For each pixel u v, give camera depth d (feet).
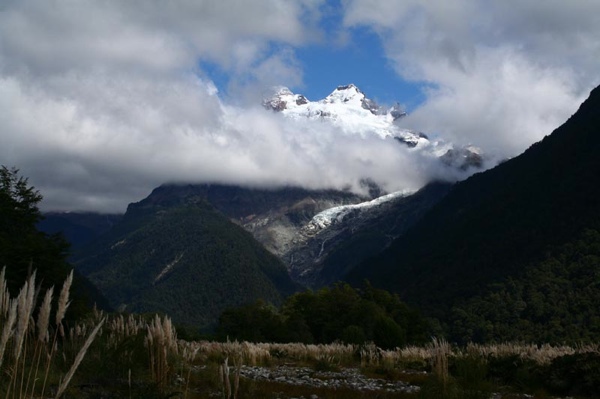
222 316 199.72
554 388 57.62
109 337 45.14
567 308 203.82
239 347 86.99
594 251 230.27
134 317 52.95
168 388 34.96
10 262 63.77
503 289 245.45
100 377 35.76
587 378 55.52
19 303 13.05
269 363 83.66
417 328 216.13
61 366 34.42
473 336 222.89
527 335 200.64
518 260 270.26
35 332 19.92
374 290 232.73
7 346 22.15
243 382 44.73
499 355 69.87
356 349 98.78
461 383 46.73
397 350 102.99
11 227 112.98
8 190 120.98
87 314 64.54
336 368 77.71
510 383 60.49
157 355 37.83
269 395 43.16
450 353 72.95
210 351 83.82
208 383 43.78
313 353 100.12
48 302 14.14
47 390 27.91
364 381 63.82
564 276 229.45
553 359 62.39
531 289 229.66
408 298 311.27
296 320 200.95
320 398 46.29
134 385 35.06
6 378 23.09
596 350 62.49
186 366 47.34
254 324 193.67
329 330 202.18
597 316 189.57
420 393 42.09
